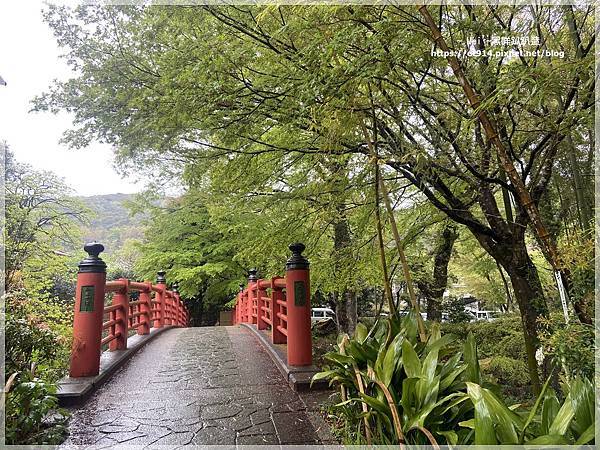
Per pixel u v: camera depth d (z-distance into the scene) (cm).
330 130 262
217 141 368
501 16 269
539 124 260
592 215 267
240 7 271
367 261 466
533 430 169
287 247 445
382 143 301
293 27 232
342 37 198
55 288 749
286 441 250
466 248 662
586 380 161
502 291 788
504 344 583
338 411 271
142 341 561
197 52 281
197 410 303
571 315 221
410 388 201
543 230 210
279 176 412
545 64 217
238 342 600
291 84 270
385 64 205
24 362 288
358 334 312
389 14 213
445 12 250
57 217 681
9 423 223
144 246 1116
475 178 323
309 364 397
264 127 360
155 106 317
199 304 1477
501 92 185
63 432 254
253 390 351
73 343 354
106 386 362
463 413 195
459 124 291
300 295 406
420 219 454
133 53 325
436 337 259
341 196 373
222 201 477
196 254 1049
